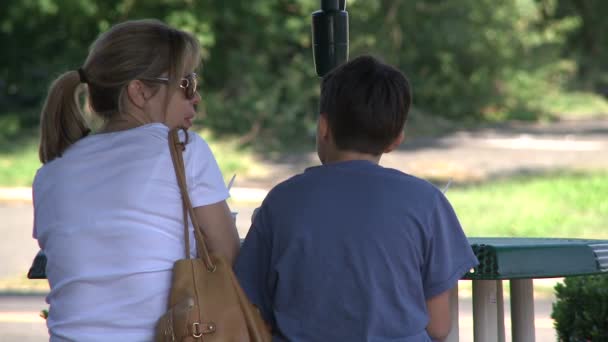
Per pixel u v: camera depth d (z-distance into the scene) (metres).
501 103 108.19
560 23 122.00
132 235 9.08
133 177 9.22
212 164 9.48
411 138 90.75
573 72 134.25
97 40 9.83
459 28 101.38
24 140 81.81
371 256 8.94
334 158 9.60
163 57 9.66
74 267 9.14
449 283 9.08
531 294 11.76
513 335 11.77
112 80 9.59
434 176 69.06
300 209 9.24
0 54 94.12
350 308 8.91
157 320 9.00
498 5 105.94
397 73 9.52
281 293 9.21
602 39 141.88
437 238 9.12
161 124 9.52
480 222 49.31
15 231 49.91
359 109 9.27
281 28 91.00
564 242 10.70
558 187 61.00
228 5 89.19
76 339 8.99
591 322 14.93
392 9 97.81
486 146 84.94
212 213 9.37
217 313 8.76
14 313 29.69
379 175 9.26
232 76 91.62
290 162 78.69
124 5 87.56
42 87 90.56
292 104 90.25
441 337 9.27
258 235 9.52
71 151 9.55
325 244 9.05
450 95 104.00
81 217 9.20
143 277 9.02
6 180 64.94
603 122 108.88
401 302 8.94
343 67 9.56
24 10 86.12
